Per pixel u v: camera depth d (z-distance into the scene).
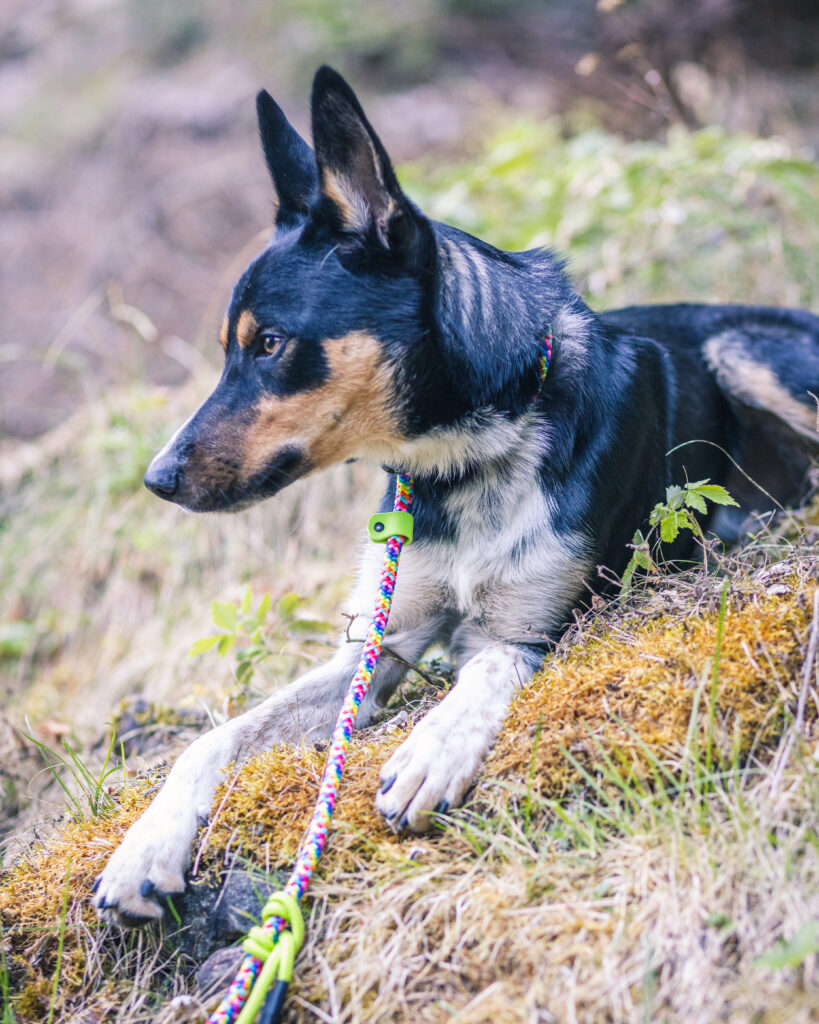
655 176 2.05
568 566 1.31
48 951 1.22
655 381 1.42
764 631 1.22
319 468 1.31
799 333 1.54
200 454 1.29
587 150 2.21
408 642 1.36
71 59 4.05
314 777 1.24
